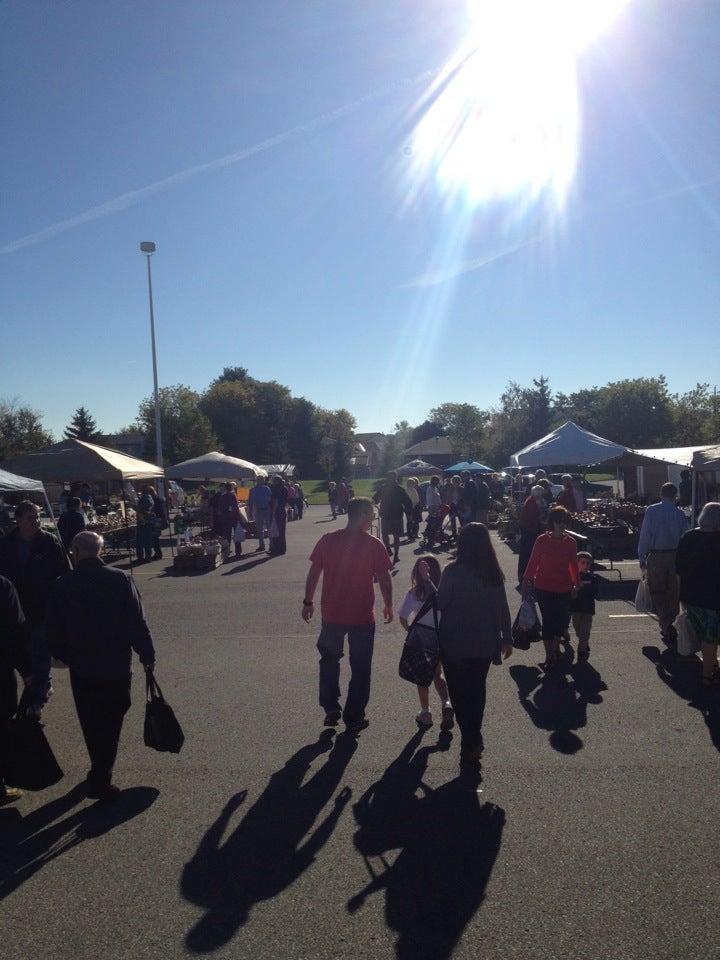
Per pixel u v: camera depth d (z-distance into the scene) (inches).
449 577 217.6
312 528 1164.5
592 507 790.5
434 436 5093.5
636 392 2425.0
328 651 251.3
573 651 351.9
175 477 973.8
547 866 161.2
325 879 158.4
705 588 285.6
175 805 196.7
